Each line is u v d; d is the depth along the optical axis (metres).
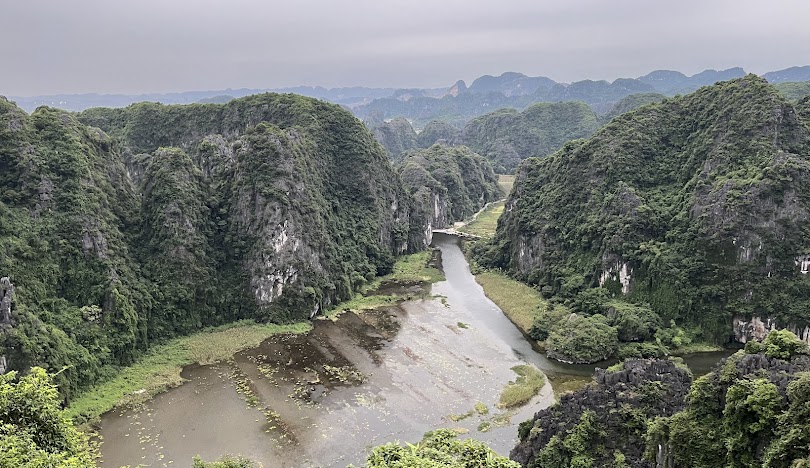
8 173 68.56
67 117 79.69
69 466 22.11
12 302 56.25
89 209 71.56
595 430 40.75
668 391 42.31
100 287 67.69
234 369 67.50
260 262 84.56
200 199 87.31
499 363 70.25
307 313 85.31
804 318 70.56
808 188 75.56
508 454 49.53
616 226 87.88
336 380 64.81
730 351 73.50
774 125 83.38
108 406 57.34
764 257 74.44
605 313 80.50
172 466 47.75
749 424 32.47
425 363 69.75
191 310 79.12
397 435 53.28
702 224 79.12
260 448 50.78
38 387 26.05
